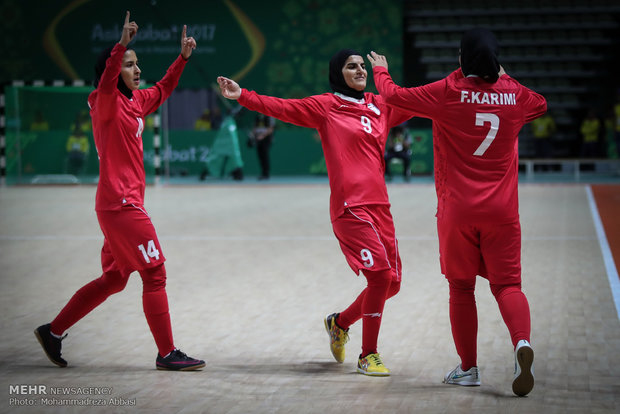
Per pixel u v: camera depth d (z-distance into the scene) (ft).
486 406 30.76
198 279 61.82
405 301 52.70
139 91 38.52
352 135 36.63
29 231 91.25
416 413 29.99
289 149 197.57
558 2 221.66
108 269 37.65
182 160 197.88
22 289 57.82
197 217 105.81
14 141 172.14
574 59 217.97
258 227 94.89
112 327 45.93
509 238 32.89
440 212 33.78
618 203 120.78
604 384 33.76
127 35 33.88
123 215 35.94
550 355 38.78
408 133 176.65
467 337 33.91
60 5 205.05
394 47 203.82
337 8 203.51
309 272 64.75
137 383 34.58
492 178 32.81
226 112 204.64
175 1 204.33
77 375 36.06
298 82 206.59
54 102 175.01
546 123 201.36
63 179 175.94
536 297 53.26
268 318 48.57
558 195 136.98
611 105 206.18
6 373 36.47
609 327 44.60
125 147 36.19
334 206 36.94
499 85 33.17
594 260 68.28
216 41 205.36
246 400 31.89
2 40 207.10
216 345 42.01
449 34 222.28
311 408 30.73
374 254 35.68
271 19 204.74
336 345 38.29
